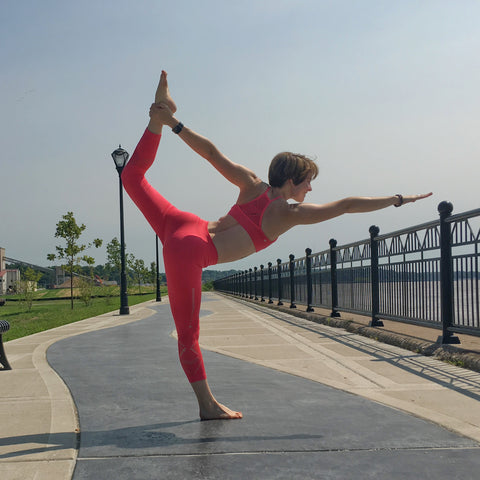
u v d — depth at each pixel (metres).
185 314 3.06
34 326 13.74
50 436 2.96
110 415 3.46
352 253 9.73
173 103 3.07
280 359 5.85
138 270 73.88
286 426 3.07
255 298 26.23
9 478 2.28
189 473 2.32
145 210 3.19
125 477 2.28
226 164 3.05
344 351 6.36
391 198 3.02
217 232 3.07
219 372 5.04
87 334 9.71
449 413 3.36
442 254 6.00
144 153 3.17
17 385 4.65
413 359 5.59
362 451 2.60
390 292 7.88
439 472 2.30
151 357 6.40
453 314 5.90
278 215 3.00
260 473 2.31
